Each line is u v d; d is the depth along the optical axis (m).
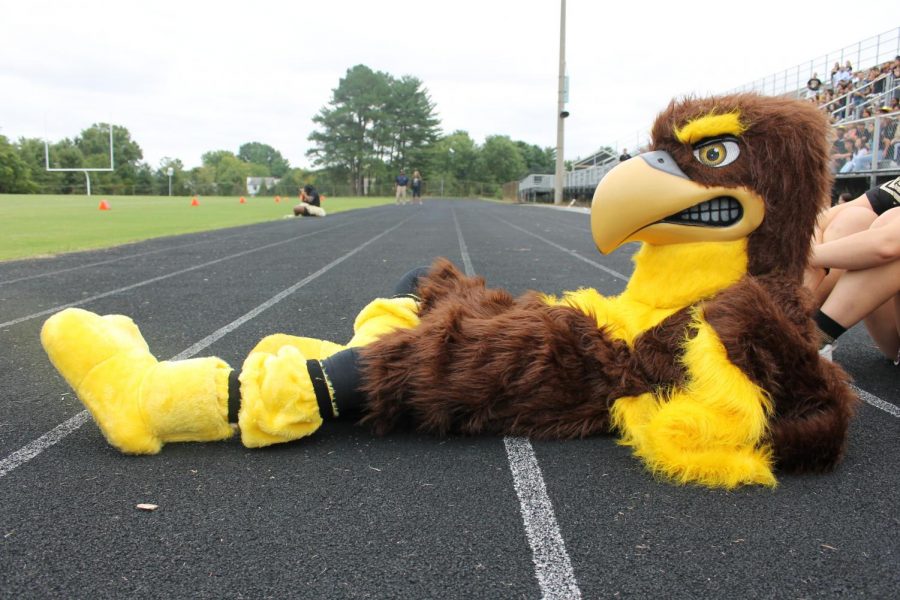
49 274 7.18
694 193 2.21
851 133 13.34
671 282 2.36
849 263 2.83
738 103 2.27
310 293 5.88
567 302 2.52
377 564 1.64
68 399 2.95
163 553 1.69
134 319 4.72
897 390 3.09
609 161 34.22
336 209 30.61
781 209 2.22
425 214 24.75
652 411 2.29
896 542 1.75
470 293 2.77
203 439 2.38
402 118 81.88
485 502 1.97
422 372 2.29
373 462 2.25
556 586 1.55
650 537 1.77
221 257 8.99
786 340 2.10
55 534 1.78
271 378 2.24
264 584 1.56
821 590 1.54
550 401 2.36
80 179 67.38
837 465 2.21
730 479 2.06
